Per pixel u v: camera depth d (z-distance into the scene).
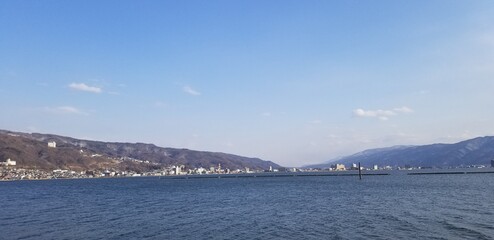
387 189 121.31
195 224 51.97
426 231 42.44
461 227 44.22
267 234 43.50
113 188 173.75
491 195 88.31
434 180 182.12
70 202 94.56
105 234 44.91
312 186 152.62
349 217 55.34
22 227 51.25
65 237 43.41
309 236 41.75
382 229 44.50
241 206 76.38
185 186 181.88
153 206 80.06
